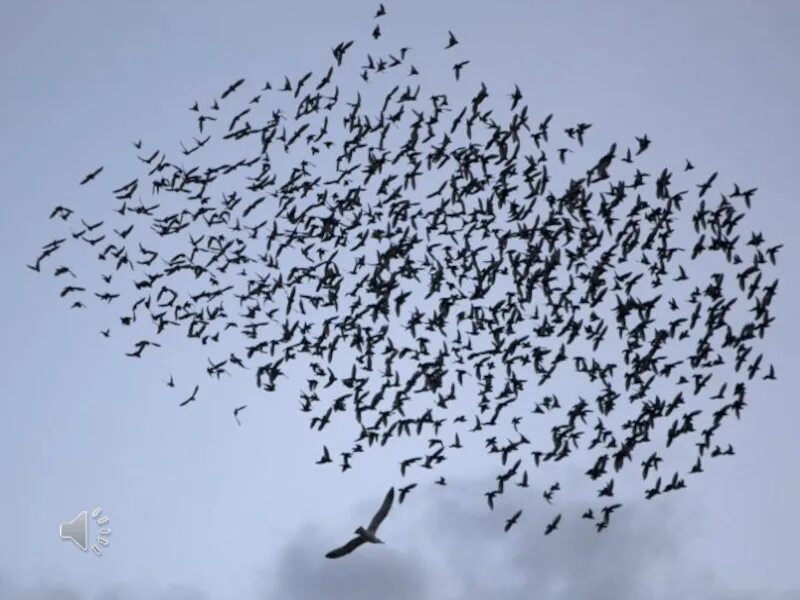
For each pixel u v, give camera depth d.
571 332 82.38
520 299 82.25
